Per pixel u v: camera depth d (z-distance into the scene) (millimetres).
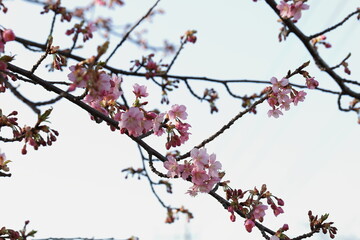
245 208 3400
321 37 4305
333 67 4270
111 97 3229
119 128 3209
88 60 2471
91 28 4719
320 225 3459
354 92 4379
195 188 3283
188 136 3254
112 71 4781
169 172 3318
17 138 3000
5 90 3170
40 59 3070
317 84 3652
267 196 3408
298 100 3668
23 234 3408
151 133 3268
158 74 4906
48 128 2945
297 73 3625
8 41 2707
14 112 3082
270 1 4035
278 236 3393
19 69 3051
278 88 3633
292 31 4113
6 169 3412
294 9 3957
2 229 3389
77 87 2523
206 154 3270
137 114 3047
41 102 2055
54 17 3555
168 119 3242
